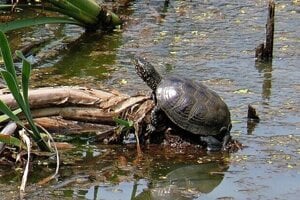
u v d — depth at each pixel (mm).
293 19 21125
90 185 10797
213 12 22094
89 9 18922
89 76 16281
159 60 17500
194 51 18266
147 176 11219
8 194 10344
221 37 19547
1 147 11281
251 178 11125
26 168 10648
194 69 16797
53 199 10234
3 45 10828
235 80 16000
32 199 10203
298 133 12898
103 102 12508
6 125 11750
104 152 12086
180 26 20594
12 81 10828
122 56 17859
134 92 14992
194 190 10734
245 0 23484
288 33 19734
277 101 14625
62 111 12438
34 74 16281
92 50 18375
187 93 12180
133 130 12586
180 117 12031
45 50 18266
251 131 12961
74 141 12492
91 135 12688
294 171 11359
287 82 15891
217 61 17422
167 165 11641
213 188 10789
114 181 11000
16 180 10844
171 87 12281
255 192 10617
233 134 12812
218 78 16141
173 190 10734
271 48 17453
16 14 20906
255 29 20266
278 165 11586
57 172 11047
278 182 10969
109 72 16562
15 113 11734
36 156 11547
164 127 12461
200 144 12312
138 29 20250
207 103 12172
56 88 12398
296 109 14141
